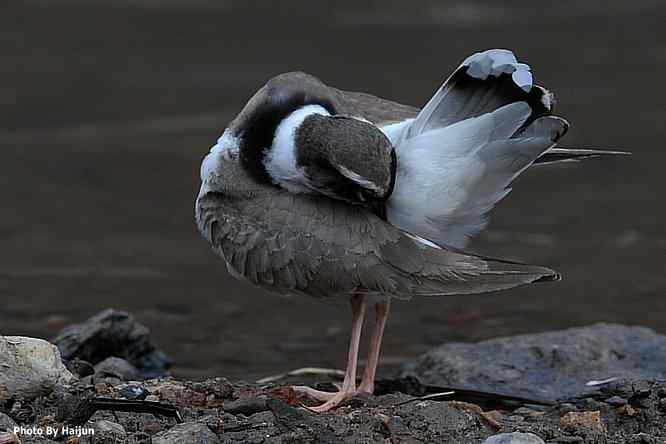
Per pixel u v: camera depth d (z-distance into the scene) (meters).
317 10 35.03
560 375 12.17
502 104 10.03
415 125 10.23
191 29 33.34
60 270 17.55
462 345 13.12
